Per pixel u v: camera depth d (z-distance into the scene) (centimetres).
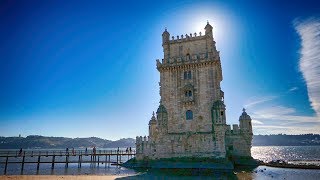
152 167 5819
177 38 6575
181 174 5006
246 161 6662
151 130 6412
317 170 5972
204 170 5384
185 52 6425
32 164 9269
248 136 6794
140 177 4719
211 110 5750
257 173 5344
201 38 6378
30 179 4778
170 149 5791
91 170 6631
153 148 6159
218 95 5828
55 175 5356
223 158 5428
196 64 6050
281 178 4694
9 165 8812
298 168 6281
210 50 6222
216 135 5562
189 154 5650
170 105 6069
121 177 4822
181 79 6147
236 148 6800
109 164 8281
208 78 5941
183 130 5834
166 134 5894
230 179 4491
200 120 5778
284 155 18338
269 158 14950
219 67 6488
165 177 4678
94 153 8319
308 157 15400
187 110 5934
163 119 5966
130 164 6544
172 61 6312
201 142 5641
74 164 9094
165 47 6569
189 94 5984
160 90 6238
